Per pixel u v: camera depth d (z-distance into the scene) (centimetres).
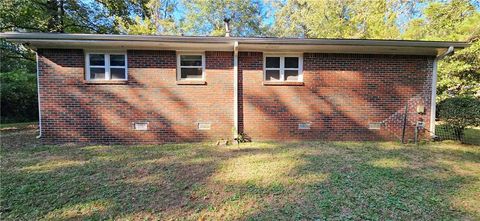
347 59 791
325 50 768
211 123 779
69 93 737
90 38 655
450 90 1143
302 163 539
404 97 802
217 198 371
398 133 805
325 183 425
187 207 343
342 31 1817
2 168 500
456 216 319
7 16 1053
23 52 1263
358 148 683
